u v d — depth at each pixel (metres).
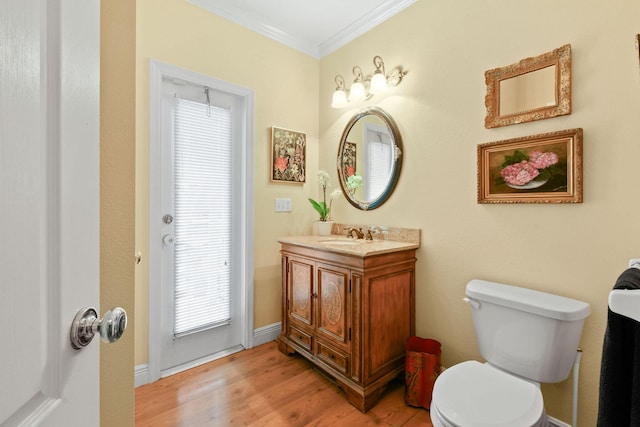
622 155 1.21
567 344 1.18
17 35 0.34
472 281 1.56
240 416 1.52
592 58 1.28
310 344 1.96
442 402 1.05
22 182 0.35
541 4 1.42
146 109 1.79
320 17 2.23
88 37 0.52
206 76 2.03
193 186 2.05
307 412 1.56
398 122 2.05
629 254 1.20
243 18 2.18
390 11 2.08
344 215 2.45
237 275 2.29
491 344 1.37
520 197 1.47
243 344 2.27
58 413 0.41
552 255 1.39
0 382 0.32
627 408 0.63
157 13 1.83
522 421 0.95
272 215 2.39
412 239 1.94
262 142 2.32
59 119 0.43
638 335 0.60
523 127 1.48
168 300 1.95
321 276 1.88
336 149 2.53
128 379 0.84
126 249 0.83
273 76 2.38
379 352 1.68
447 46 1.78
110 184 0.80
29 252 0.36
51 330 0.41
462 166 1.71
